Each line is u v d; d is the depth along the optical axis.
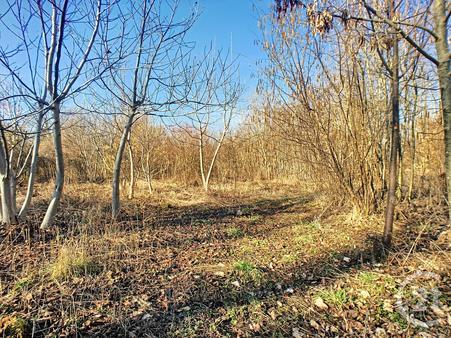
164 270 3.63
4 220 4.89
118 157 6.09
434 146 7.02
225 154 14.16
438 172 6.79
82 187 10.61
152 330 2.50
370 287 2.99
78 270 3.42
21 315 2.55
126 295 3.01
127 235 5.02
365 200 5.39
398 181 5.86
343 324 2.56
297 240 4.73
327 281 3.28
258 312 2.76
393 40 3.07
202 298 3.00
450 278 2.91
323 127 5.24
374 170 5.47
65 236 4.77
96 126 10.99
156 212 7.12
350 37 4.45
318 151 5.62
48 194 8.45
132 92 5.93
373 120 5.35
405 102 5.95
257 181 13.46
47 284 3.14
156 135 12.25
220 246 4.61
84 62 4.15
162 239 4.88
